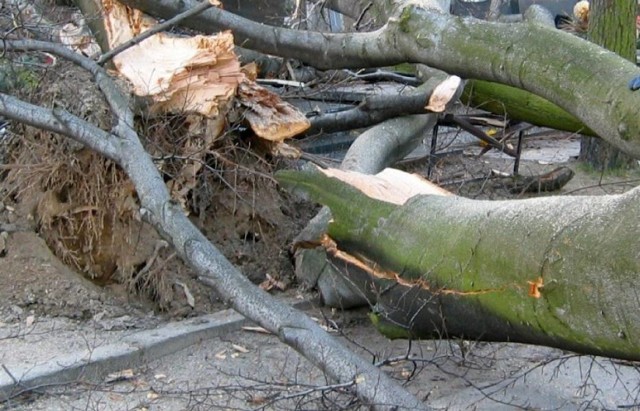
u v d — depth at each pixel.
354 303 5.90
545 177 9.30
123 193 5.73
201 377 4.88
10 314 5.45
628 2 9.67
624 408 4.52
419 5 5.56
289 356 5.24
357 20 7.65
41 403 4.45
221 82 5.93
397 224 4.95
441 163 9.54
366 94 8.76
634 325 3.41
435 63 5.20
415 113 7.79
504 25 4.74
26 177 6.02
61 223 5.87
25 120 5.27
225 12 6.39
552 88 4.28
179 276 5.89
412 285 4.75
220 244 6.30
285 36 6.25
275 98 6.27
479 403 4.68
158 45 6.27
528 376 5.07
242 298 4.39
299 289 6.28
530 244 3.92
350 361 4.07
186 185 5.98
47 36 7.16
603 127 3.95
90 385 4.68
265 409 4.43
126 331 5.38
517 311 4.04
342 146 9.33
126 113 5.43
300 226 6.71
